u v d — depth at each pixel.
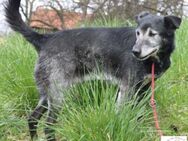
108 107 1.86
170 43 2.12
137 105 2.07
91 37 2.25
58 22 6.06
